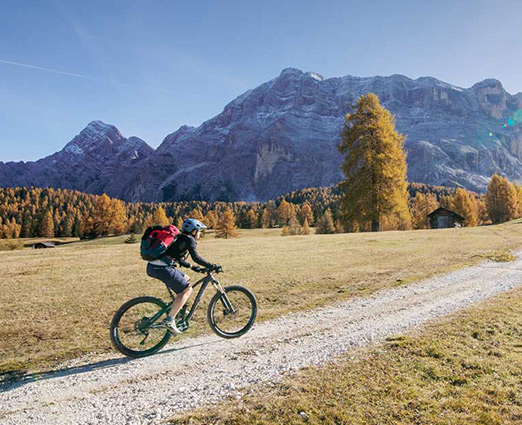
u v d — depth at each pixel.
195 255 6.46
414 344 6.19
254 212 153.62
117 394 4.98
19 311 9.08
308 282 12.30
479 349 5.86
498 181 86.69
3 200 171.00
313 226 128.12
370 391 4.55
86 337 7.43
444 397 4.34
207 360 6.14
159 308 6.70
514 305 8.71
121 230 106.94
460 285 11.81
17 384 5.39
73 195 199.25
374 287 11.70
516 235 28.05
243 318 8.04
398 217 39.53
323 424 3.88
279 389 4.76
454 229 35.22
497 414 3.92
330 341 6.85
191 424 4.02
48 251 22.78
